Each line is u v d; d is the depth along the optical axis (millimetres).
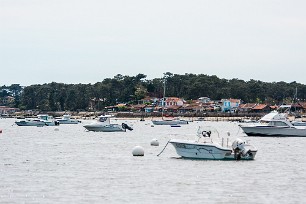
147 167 100000
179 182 83375
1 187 78625
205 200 70625
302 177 90000
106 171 95250
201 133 109812
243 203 69250
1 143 167250
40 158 117688
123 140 182625
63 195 73000
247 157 109188
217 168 97875
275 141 171250
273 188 79375
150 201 69625
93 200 70000
